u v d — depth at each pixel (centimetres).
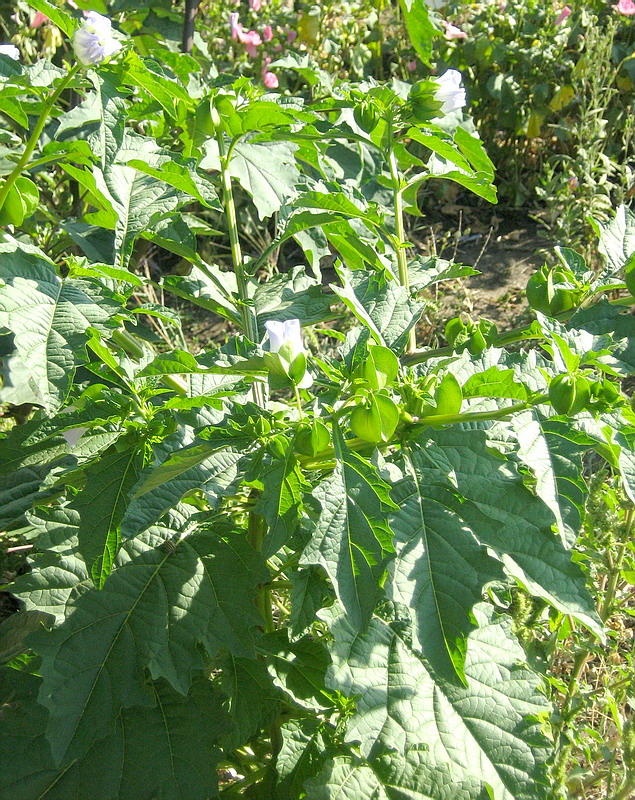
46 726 171
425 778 167
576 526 124
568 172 535
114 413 166
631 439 129
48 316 151
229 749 178
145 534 175
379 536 128
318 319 195
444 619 132
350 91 204
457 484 140
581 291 178
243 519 204
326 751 179
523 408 134
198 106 188
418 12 233
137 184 200
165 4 349
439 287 482
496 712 154
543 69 607
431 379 144
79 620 164
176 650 162
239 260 198
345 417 143
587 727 208
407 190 223
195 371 144
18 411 296
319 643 184
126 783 168
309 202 189
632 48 628
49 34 380
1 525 188
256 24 595
